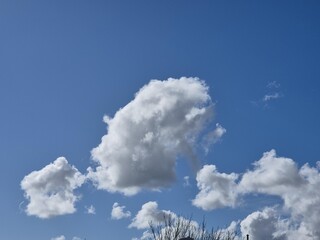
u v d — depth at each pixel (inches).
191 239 1379.2
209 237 1524.4
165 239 1491.1
